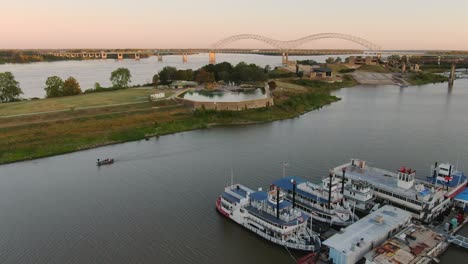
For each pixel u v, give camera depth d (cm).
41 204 8881
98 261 6625
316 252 6700
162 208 8669
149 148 13600
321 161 11650
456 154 12175
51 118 16000
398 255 6072
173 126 16550
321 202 7956
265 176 10475
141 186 9950
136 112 17775
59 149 13125
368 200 8425
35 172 11088
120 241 7281
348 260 6034
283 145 13588
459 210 8369
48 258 6712
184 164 11681
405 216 7325
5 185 10050
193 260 6669
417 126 16438
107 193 9506
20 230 7681
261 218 7300
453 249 6900
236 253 6881
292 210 7419
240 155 12488
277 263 6575
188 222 8019
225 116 18075
